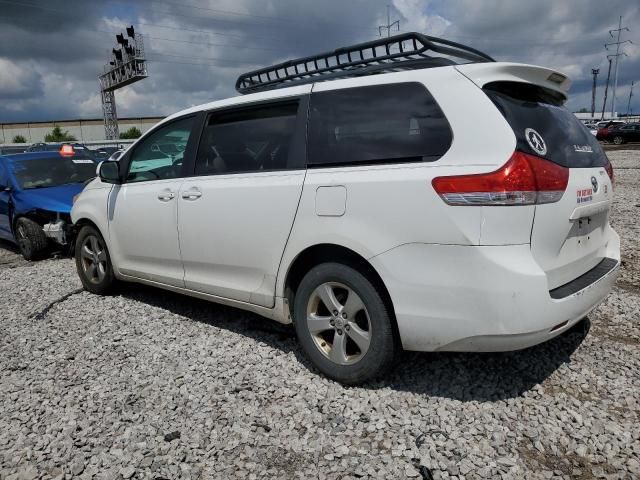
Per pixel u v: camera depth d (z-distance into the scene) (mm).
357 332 3191
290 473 2523
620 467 2496
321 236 3223
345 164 3227
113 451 2721
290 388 3293
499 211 2648
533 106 3068
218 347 3965
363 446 2703
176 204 4211
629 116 76562
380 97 3188
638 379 3285
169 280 4469
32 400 3273
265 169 3660
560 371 3398
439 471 2490
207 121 4180
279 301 3602
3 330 4543
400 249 2908
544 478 2432
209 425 2924
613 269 3414
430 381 3299
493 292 2664
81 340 4230
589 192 3115
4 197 8172
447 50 3256
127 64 39094
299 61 3842
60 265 7219
